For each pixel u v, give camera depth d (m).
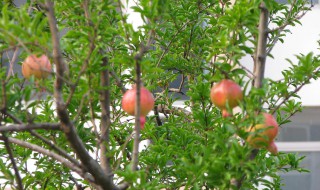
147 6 2.62
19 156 4.05
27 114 2.53
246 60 7.55
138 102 2.52
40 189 3.86
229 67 2.74
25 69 2.62
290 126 8.20
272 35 4.43
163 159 3.73
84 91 2.67
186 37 4.91
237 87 2.67
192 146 3.65
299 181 8.16
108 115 3.09
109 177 2.77
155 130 4.39
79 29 3.15
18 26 2.28
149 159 3.73
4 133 2.65
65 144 3.55
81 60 2.66
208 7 4.86
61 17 3.54
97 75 3.11
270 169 3.74
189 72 4.99
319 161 8.13
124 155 3.39
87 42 2.72
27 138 3.95
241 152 2.69
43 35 2.34
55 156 2.73
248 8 2.82
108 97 3.07
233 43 2.80
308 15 7.95
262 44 2.94
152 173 3.84
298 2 4.56
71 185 4.02
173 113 4.91
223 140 2.85
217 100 2.69
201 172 2.83
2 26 2.26
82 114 3.39
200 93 3.60
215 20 4.49
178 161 3.75
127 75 3.94
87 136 3.45
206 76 3.60
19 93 2.62
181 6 5.04
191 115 4.77
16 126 2.48
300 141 8.17
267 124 2.68
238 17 2.76
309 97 7.97
